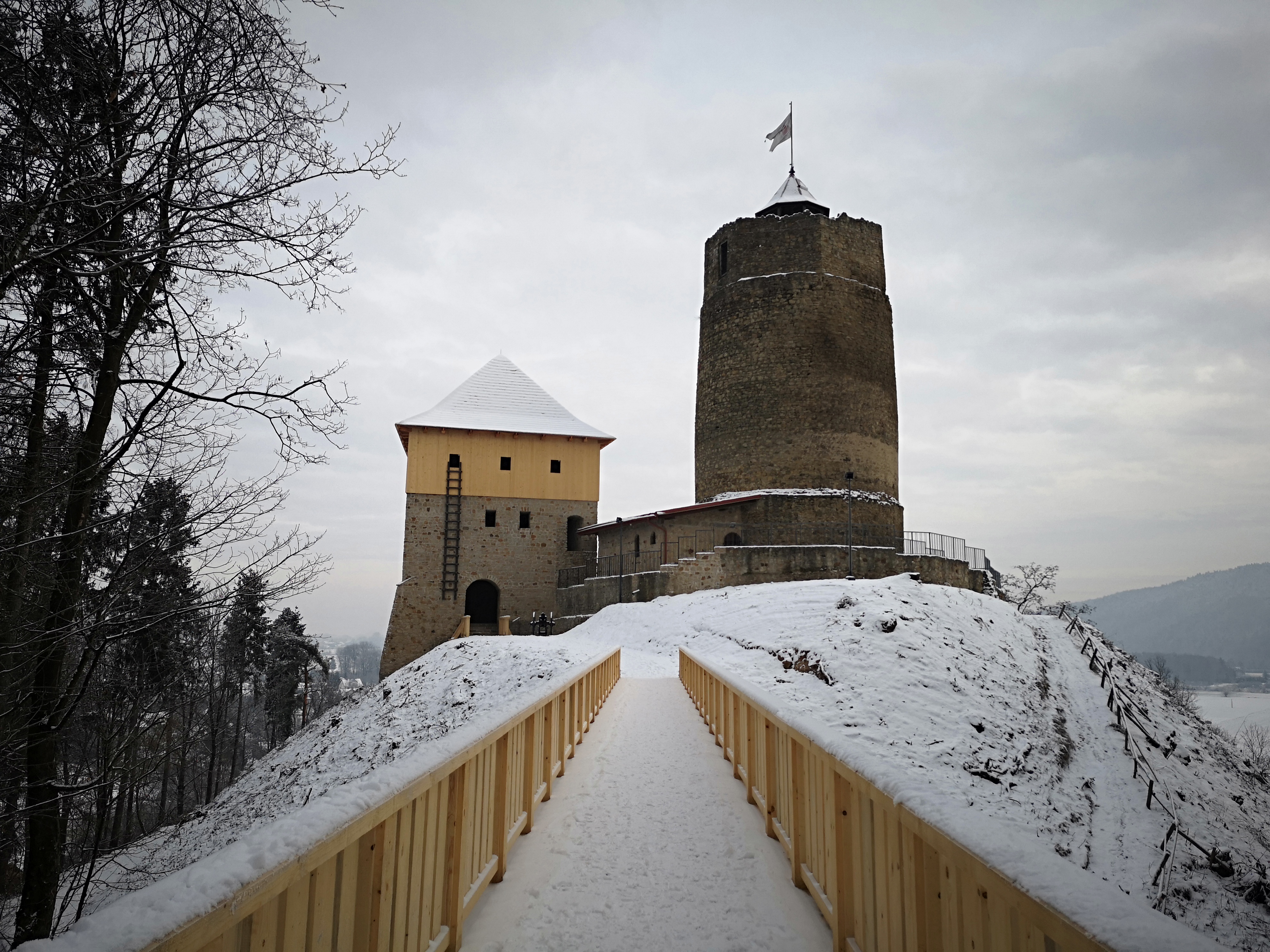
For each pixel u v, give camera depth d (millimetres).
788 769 5500
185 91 7148
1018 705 17625
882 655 17875
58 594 7684
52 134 6547
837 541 34094
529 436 41625
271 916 2342
